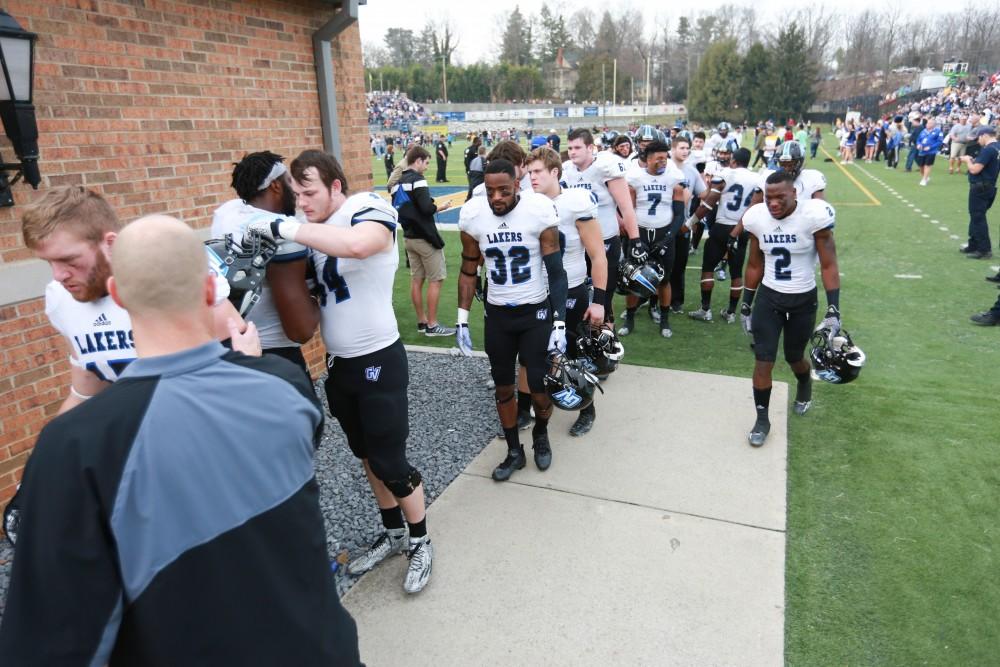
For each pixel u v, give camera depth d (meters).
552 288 3.73
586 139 5.40
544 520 3.60
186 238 1.29
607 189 5.50
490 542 3.42
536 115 75.75
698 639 2.74
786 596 2.99
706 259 7.04
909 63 90.00
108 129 3.94
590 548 3.35
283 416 1.37
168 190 4.34
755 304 4.46
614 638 2.76
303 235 2.37
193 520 1.24
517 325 3.80
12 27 2.94
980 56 82.81
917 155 21.12
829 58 98.31
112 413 1.21
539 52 114.50
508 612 2.93
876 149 28.47
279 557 1.36
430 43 111.75
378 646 2.76
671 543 3.37
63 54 3.67
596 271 4.16
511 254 3.66
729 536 3.42
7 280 3.46
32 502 1.15
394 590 3.10
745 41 106.50
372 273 2.76
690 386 5.35
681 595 3.00
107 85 3.91
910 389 5.19
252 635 1.32
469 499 3.83
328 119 5.60
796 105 73.69
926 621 2.82
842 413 4.80
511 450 4.09
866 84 85.81
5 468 3.60
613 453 4.32
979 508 3.61
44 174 3.63
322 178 2.65
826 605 2.93
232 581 1.29
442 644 2.76
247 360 1.42
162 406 1.24
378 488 3.18
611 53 105.38
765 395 4.38
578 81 97.81
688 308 7.80
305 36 5.37
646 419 4.79
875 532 3.43
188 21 4.37
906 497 3.74
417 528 3.08
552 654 2.69
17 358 3.60
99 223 2.02
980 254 9.57
